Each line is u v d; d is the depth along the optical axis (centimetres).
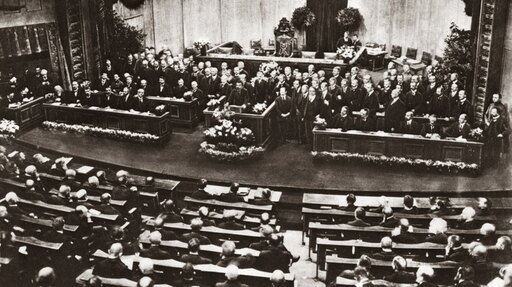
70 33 2020
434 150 1475
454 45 1747
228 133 1573
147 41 2364
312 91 1639
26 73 1922
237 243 1098
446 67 1750
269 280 906
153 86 1970
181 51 2453
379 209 1187
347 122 1548
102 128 1783
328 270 995
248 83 1791
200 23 2455
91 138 1781
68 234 1083
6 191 1288
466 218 1091
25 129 1820
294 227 1344
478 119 1653
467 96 1719
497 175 1462
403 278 869
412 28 2239
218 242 1103
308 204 1272
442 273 930
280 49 2227
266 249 995
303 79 1791
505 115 1533
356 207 1217
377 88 1680
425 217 1153
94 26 2078
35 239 1030
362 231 1092
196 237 1037
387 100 1677
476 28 1678
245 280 916
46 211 1175
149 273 869
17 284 1005
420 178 1461
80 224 1102
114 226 1113
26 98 1856
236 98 1736
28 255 1029
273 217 1270
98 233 1109
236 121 1616
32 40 1942
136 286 867
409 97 1658
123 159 1617
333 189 1409
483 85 1625
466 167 1457
